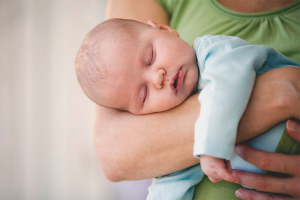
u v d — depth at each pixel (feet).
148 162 3.31
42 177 9.95
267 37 3.96
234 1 4.25
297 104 2.69
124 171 3.46
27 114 10.37
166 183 3.47
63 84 10.46
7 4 10.55
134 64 3.50
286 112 2.74
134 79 3.50
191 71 3.49
